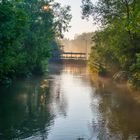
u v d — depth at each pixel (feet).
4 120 79.97
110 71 208.95
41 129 72.13
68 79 198.49
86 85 163.02
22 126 74.54
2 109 93.09
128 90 140.56
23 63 184.96
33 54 208.85
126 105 102.63
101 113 89.92
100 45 203.92
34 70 225.97
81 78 207.92
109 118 83.35
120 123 77.92
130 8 143.54
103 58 208.44
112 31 156.46
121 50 148.46
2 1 122.21
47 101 108.47
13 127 73.67
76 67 353.10
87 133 69.26
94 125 76.07
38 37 213.46
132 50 144.77
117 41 149.59
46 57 230.07
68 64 383.24
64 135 67.92
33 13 216.54
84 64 380.58
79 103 105.50
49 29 234.79
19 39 146.10
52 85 160.25
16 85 153.58
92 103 106.11
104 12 158.51
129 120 81.35
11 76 169.58
